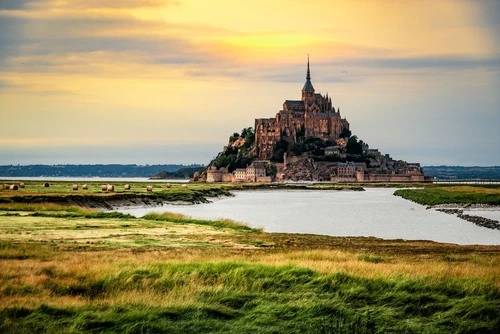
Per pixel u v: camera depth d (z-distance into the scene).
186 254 50.69
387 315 31.23
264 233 82.81
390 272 38.56
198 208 174.75
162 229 78.81
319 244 68.31
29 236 62.69
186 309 30.45
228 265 39.59
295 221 127.94
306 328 28.88
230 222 94.50
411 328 29.73
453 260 51.91
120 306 30.17
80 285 35.44
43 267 39.31
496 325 29.92
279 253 54.00
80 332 26.86
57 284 35.44
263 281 36.16
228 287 34.84
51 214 96.12
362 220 131.12
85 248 54.19
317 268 39.16
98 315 28.72
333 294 34.12
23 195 132.75
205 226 88.06
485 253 60.00
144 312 29.23
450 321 30.73
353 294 34.25
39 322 27.73
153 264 40.31
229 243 65.12
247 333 28.02
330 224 120.50
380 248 64.94
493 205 175.25
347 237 80.94
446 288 35.47
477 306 32.12
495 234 99.00
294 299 33.12
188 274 37.62
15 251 48.00
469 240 89.88
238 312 30.95
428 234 99.12
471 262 50.00
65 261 43.03
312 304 31.56
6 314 28.59
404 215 147.50
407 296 33.88
